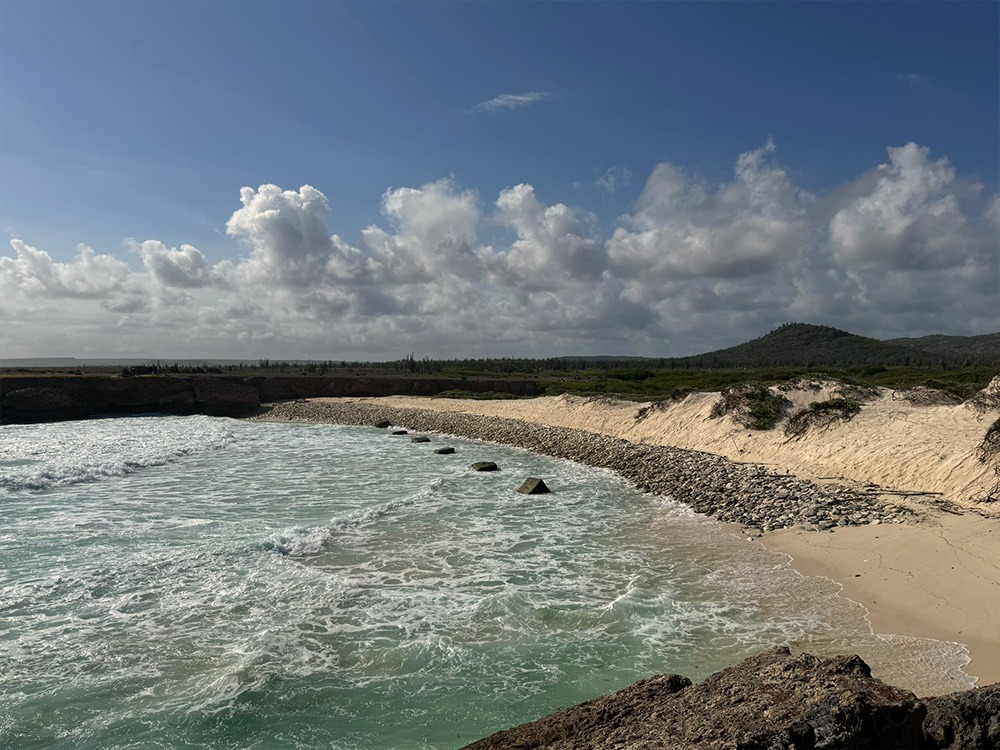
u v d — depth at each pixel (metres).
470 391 65.00
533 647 9.58
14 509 18.39
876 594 11.16
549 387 63.44
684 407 34.44
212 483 23.16
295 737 7.41
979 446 17.78
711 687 6.27
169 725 7.64
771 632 9.85
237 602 11.32
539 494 21.34
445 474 25.61
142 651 9.48
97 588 11.90
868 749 5.00
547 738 6.09
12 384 52.03
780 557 13.67
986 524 13.54
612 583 12.32
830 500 17.33
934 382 30.34
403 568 13.35
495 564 13.61
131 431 43.06
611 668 8.90
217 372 85.00
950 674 8.25
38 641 9.77
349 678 8.73
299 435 41.84
